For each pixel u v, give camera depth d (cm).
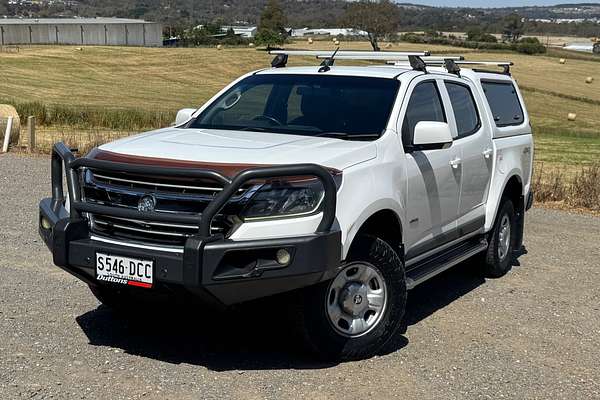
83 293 688
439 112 682
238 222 490
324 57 720
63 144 578
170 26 14612
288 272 488
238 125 636
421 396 502
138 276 500
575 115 5031
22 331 585
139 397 479
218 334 601
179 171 493
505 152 795
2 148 1894
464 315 680
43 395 476
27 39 10788
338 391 502
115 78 6144
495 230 794
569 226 1117
